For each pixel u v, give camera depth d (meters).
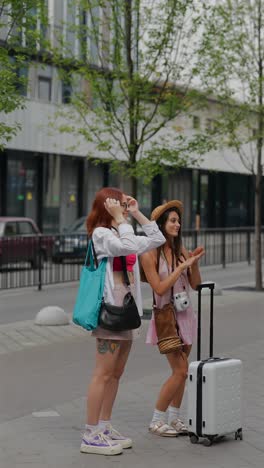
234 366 7.27
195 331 7.72
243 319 15.38
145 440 7.36
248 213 60.44
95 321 6.91
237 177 58.94
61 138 38.41
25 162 38.53
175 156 16.73
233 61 19.44
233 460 6.74
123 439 7.15
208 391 7.12
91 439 6.94
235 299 18.69
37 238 22.33
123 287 7.00
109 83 16.31
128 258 7.02
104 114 16.67
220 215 57.09
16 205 38.06
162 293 7.40
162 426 7.54
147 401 8.78
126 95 16.20
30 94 36.41
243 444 7.22
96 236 7.00
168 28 15.66
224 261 29.34
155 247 7.20
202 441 7.28
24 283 22.03
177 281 7.61
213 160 53.34
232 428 7.27
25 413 8.29
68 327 14.34
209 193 55.84
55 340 12.91
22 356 11.51
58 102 37.91
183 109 16.69
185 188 52.91
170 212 7.63
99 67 17.66
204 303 17.84
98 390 7.02
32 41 14.02
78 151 39.31
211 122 20.17
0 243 21.31
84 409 8.45
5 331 13.86
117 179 45.41
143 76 15.95
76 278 23.84
